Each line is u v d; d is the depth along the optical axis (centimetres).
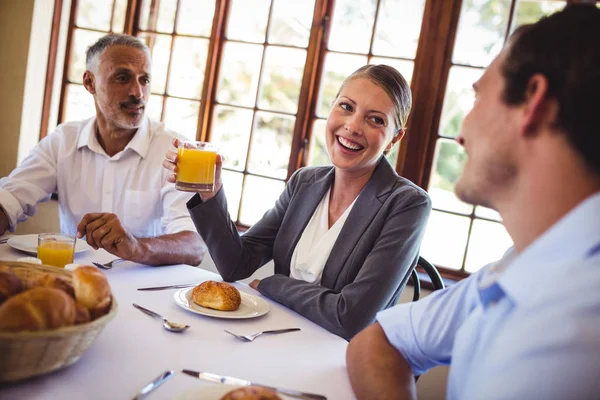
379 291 117
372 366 78
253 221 261
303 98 245
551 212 53
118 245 121
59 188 190
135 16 273
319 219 142
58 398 60
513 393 44
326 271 132
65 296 63
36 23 265
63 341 61
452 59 221
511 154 56
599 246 46
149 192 184
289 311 113
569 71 50
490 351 51
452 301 81
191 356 79
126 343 79
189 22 264
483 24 216
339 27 240
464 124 64
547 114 53
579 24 52
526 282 50
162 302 102
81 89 284
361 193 135
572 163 51
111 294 72
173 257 135
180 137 192
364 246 129
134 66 175
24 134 271
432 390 210
